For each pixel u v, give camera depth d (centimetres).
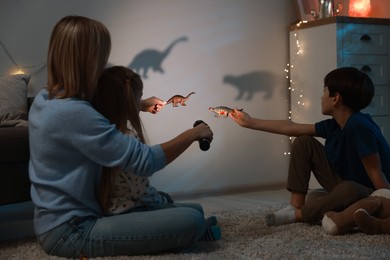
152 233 163
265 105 348
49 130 158
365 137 207
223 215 240
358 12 337
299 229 202
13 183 196
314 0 353
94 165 164
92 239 162
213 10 329
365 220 188
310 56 332
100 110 169
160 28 313
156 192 190
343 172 219
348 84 214
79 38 160
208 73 329
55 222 163
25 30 280
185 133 175
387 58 328
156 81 313
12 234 234
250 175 345
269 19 347
